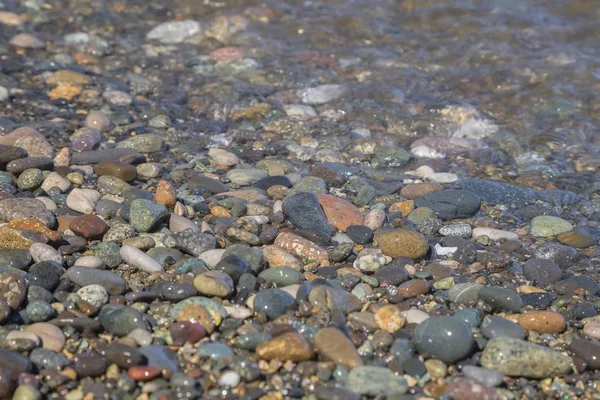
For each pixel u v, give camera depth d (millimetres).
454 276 1267
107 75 1753
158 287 1192
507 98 1722
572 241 1354
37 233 1251
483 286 1224
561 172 1536
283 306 1177
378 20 2020
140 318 1147
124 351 1101
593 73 1785
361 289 1221
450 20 2010
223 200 1367
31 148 1460
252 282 1210
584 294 1245
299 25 1999
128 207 1325
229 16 2029
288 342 1119
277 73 1781
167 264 1253
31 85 1684
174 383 1089
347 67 1812
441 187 1448
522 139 1619
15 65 1734
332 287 1214
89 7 2066
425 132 1634
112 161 1434
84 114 1604
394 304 1208
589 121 1667
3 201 1313
